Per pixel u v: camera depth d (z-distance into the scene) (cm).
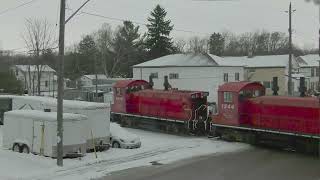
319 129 2748
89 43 10706
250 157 2747
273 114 3027
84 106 2805
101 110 2875
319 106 2747
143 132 3822
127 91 4169
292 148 2984
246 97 3250
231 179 2166
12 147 2800
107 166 2444
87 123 2764
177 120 3650
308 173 2298
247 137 3189
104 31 10762
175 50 8744
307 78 7762
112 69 9194
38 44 7019
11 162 2475
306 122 2820
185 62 5756
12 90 6488
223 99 3353
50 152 2558
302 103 2853
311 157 2758
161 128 3859
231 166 2472
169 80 5816
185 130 3603
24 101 3875
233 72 5775
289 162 2594
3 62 7744
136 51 9431
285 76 6631
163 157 2698
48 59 8681
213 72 5578
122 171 2327
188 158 2692
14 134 2789
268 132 3048
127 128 4094
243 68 5966
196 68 5634
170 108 3728
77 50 12400
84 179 2152
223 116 3356
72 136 2592
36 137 2650
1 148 2875
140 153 2823
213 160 2638
